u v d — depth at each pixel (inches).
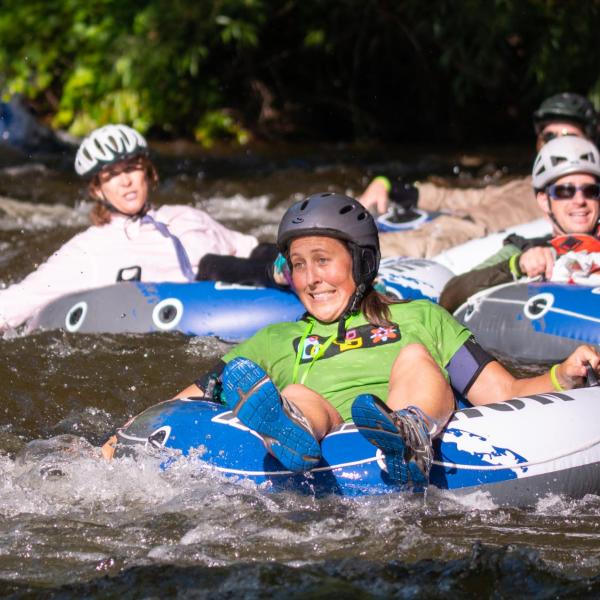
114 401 581.0
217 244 751.1
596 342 611.5
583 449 445.1
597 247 674.8
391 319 472.4
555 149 678.5
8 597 363.9
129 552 394.0
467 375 474.0
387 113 1753.2
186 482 433.7
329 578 370.9
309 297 472.4
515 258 684.1
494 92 1715.1
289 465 409.1
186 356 637.3
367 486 424.8
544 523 416.2
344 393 459.5
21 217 1017.5
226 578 372.5
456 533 405.1
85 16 1710.1
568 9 1429.6
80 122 1659.7
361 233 462.6
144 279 721.0
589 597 354.9
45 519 422.6
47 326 690.2
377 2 1647.4
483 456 433.4
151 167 735.7
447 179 1312.7
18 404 573.6
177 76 1665.8
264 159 1467.8
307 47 1739.7
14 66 1712.6
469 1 1418.6
